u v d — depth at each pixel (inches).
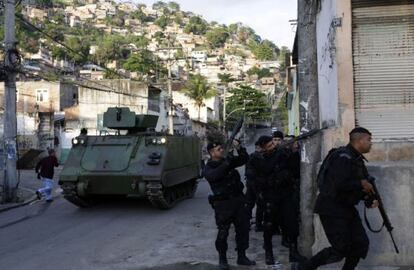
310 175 288.2
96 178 529.7
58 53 2591.0
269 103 3277.6
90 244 369.4
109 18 5310.0
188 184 673.0
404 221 275.1
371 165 278.5
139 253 334.0
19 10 973.2
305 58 294.8
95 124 1763.0
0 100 1736.0
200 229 422.6
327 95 344.5
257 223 389.4
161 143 551.2
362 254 224.1
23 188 829.2
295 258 286.0
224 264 280.8
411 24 303.1
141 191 521.7
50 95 1815.9
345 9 303.7
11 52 652.1
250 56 6190.9
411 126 303.1
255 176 291.4
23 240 394.9
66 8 5516.7
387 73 304.7
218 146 278.5
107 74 2299.5
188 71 3784.5
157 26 5595.5
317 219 282.4
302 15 295.6
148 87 1822.1
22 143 1685.5
